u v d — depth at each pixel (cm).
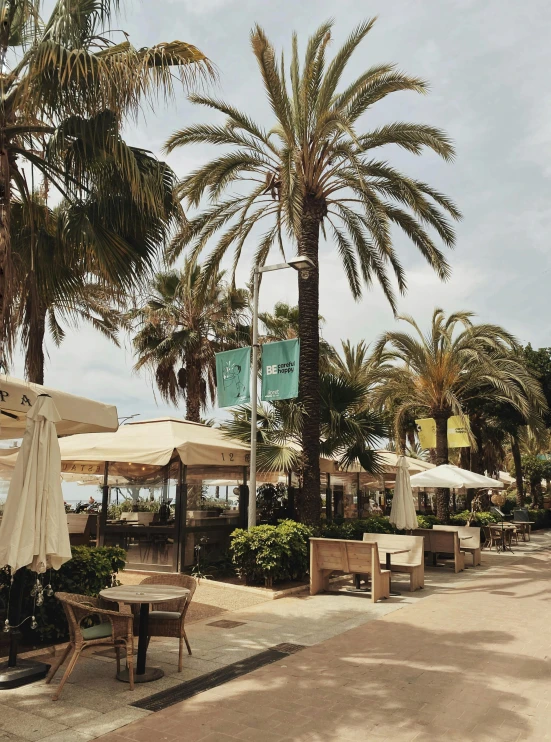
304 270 1298
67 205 725
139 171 660
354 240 1606
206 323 2342
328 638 731
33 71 600
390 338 2008
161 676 572
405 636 745
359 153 1220
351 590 1096
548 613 896
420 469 2028
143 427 1309
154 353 2289
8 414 777
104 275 750
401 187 1402
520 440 2941
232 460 1276
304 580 1162
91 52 662
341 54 1341
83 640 525
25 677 549
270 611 898
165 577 659
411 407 2186
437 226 1449
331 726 461
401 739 439
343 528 1338
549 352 2602
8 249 617
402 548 1159
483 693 539
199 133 1405
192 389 2348
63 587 664
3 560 530
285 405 1346
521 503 2961
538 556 1742
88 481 1952
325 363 2372
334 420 1405
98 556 709
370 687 551
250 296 2295
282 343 1130
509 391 1903
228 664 616
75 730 446
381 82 1355
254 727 457
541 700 523
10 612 573
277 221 1548
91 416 739
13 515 543
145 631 582
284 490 1647
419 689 548
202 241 1465
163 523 1284
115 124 630
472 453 2709
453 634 759
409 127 1377
